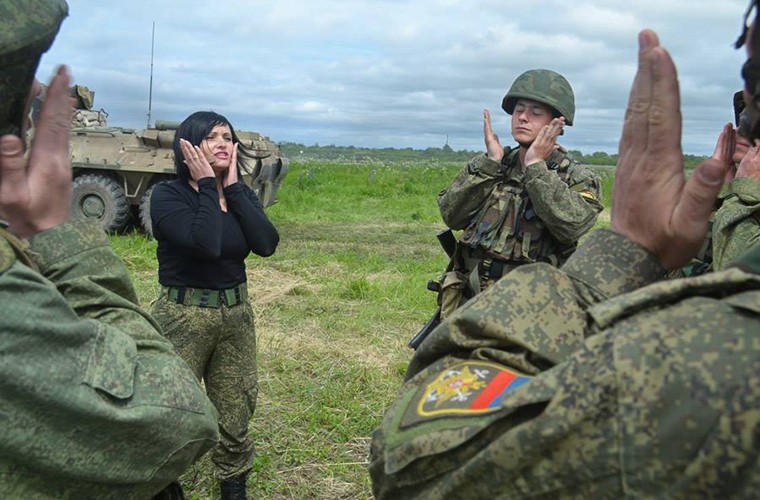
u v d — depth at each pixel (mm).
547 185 3467
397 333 6590
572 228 3482
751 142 978
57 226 1260
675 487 758
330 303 7605
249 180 12383
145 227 12680
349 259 10500
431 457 943
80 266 1274
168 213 3373
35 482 1125
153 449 1222
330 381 5203
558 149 3771
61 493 1153
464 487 896
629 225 1063
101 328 1187
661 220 1030
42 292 1106
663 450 766
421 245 12711
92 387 1128
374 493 1098
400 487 996
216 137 3504
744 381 747
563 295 1066
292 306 7414
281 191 21516
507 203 3672
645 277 1051
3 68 1073
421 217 17234
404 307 7613
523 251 3604
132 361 1205
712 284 842
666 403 772
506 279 1096
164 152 12695
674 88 1009
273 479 3861
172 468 1284
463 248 3773
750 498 729
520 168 3752
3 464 1096
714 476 741
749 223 2355
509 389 960
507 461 849
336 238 13344
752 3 925
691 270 2809
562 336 1039
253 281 8586
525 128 3639
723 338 776
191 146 3381
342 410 4715
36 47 1092
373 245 12531
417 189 24188
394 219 16984
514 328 1044
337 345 6059
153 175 12680
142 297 7695
